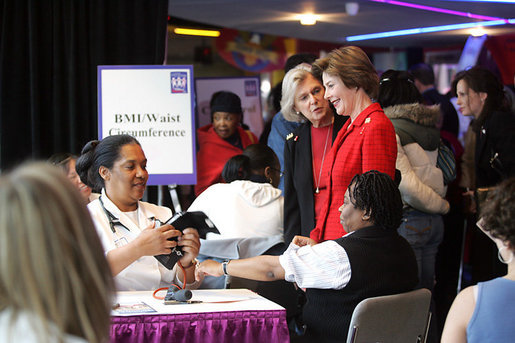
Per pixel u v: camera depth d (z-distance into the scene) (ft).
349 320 7.89
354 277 7.77
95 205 9.16
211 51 24.61
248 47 24.79
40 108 14.37
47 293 3.01
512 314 5.58
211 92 18.70
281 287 10.16
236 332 7.61
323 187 10.49
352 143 9.68
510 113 13.00
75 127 14.38
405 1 16.79
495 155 12.87
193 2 17.28
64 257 3.06
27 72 14.40
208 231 8.87
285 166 11.08
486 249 13.69
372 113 9.61
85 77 14.44
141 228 9.22
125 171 8.98
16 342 2.94
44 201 3.06
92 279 3.19
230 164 11.39
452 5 17.10
